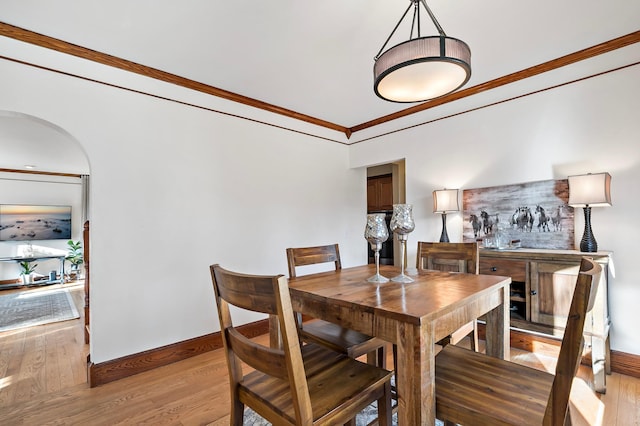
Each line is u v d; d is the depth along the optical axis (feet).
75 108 7.09
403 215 5.25
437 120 10.55
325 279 5.46
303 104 10.78
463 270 8.48
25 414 5.95
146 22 6.22
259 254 10.43
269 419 3.37
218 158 9.50
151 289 8.04
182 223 8.68
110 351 7.34
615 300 7.16
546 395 3.38
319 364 4.18
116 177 7.61
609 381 6.77
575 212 7.75
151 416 5.85
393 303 3.75
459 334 6.31
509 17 6.20
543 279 7.24
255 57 7.61
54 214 21.85
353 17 6.12
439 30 5.13
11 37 6.39
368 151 12.82
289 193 11.39
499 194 9.04
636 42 6.92
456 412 3.29
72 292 18.13
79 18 6.07
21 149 14.64
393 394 5.73
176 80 8.61
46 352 9.14
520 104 8.69
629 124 7.04
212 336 9.06
